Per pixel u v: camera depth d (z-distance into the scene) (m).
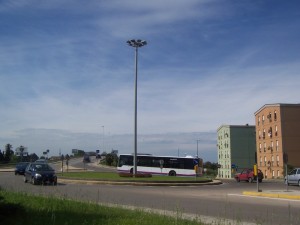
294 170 37.25
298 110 78.81
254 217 13.65
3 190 16.19
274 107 80.56
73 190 23.23
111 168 80.25
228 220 12.25
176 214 11.65
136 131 40.16
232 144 105.19
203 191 26.89
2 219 8.92
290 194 22.48
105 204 14.09
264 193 23.45
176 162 52.38
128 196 21.08
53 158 125.69
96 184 32.41
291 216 13.99
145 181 33.38
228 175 105.94
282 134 77.81
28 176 30.36
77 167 80.94
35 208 11.28
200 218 11.94
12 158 93.44
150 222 9.64
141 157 52.59
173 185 33.81
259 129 88.25
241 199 20.94
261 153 87.06
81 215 10.34
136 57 40.59
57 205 12.20
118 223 9.25
